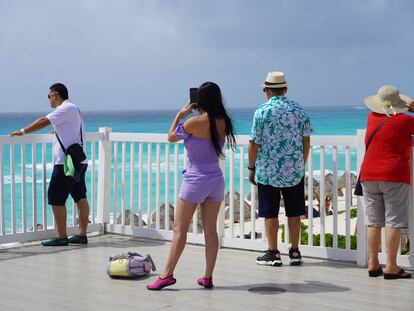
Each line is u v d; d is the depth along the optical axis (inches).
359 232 234.8
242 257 252.7
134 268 213.8
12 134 271.7
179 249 198.7
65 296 192.4
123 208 304.0
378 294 195.3
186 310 177.5
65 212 279.4
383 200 214.8
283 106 228.1
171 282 200.5
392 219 210.7
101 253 261.7
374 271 218.7
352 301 187.2
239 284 208.1
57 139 276.1
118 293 195.9
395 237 210.7
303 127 231.1
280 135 227.9
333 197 244.7
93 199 307.4
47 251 265.7
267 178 231.1
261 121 228.7
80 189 282.5
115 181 305.6
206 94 191.9
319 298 190.5
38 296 192.4
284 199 236.1
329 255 245.4
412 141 219.1
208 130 191.6
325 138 240.5
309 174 249.9
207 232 200.5
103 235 306.3
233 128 195.8
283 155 228.8
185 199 194.9
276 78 230.4
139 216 299.9
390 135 207.6
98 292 197.2
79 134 279.4
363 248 234.1
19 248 273.0
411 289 201.5
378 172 209.2
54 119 271.4
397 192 208.8
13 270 228.7
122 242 288.0
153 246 278.5
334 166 242.4
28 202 778.2
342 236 305.1
